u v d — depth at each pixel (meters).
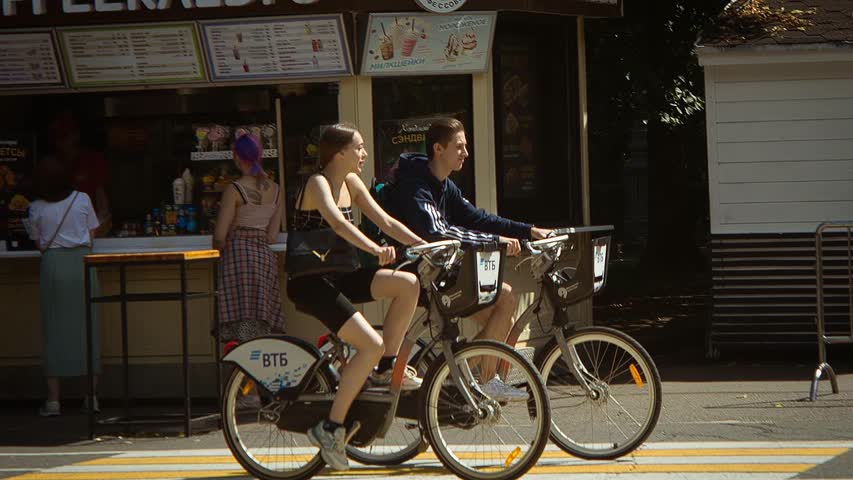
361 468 20.62
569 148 32.56
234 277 26.44
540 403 18.48
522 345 27.44
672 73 45.75
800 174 32.78
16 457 23.11
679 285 58.78
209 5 28.42
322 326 29.31
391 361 18.91
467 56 29.00
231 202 26.41
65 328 27.72
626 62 44.06
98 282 28.34
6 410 29.42
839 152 32.59
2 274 30.12
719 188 33.16
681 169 60.59
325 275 18.77
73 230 27.72
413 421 20.06
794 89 32.72
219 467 21.44
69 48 29.23
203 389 29.78
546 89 31.77
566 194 32.47
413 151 29.50
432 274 18.95
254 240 26.62
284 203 29.66
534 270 20.31
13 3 29.00
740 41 32.66
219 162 30.17
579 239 32.75
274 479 19.53
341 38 28.45
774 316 33.00
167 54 29.08
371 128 29.05
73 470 21.56
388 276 18.70
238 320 26.41
